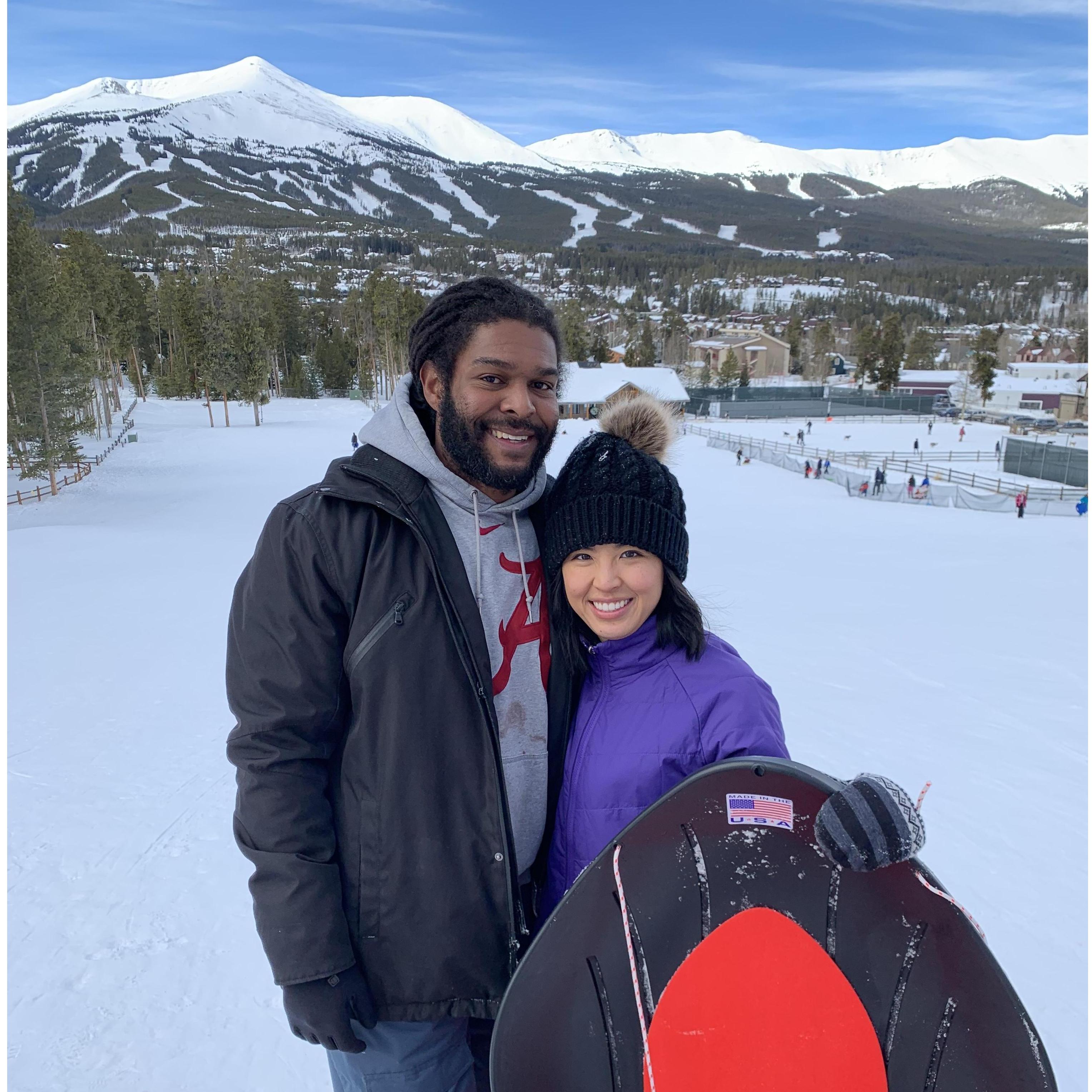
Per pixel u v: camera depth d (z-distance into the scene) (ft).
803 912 3.46
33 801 15.12
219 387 157.48
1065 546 54.70
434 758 4.31
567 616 4.72
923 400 232.73
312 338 290.56
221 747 18.22
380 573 4.27
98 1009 9.05
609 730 4.46
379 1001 4.46
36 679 23.71
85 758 17.48
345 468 4.41
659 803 3.67
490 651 4.56
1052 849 13.55
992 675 25.16
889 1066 3.32
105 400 143.43
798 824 3.50
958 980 3.26
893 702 22.06
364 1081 4.66
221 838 13.62
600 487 4.33
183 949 10.30
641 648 4.47
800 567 46.14
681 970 3.55
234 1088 7.86
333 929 4.17
